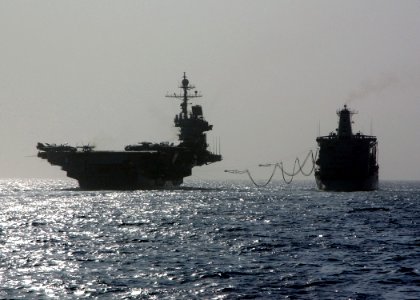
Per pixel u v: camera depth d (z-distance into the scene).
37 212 129.75
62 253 70.69
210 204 155.62
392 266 61.88
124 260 65.50
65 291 51.09
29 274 57.84
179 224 104.62
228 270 59.50
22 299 48.59
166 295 49.75
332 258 66.81
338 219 113.88
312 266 61.91
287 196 196.50
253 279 55.47
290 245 77.00
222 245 77.19
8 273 58.34
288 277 56.31
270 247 75.31
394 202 164.38
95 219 114.06
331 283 53.94
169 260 65.50
